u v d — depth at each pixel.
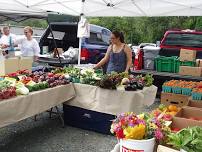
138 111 4.17
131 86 4.20
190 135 1.82
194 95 4.60
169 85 5.64
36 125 4.90
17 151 3.82
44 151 3.86
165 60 7.03
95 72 5.01
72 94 4.62
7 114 3.31
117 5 6.70
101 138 4.41
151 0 6.38
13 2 5.89
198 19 23.41
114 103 4.25
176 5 6.70
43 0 6.10
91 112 4.59
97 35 8.89
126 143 1.82
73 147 4.03
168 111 3.01
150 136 1.88
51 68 6.56
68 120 4.90
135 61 7.29
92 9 6.95
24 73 4.71
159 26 28.77
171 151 1.74
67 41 8.55
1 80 3.88
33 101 3.75
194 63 6.80
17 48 7.84
